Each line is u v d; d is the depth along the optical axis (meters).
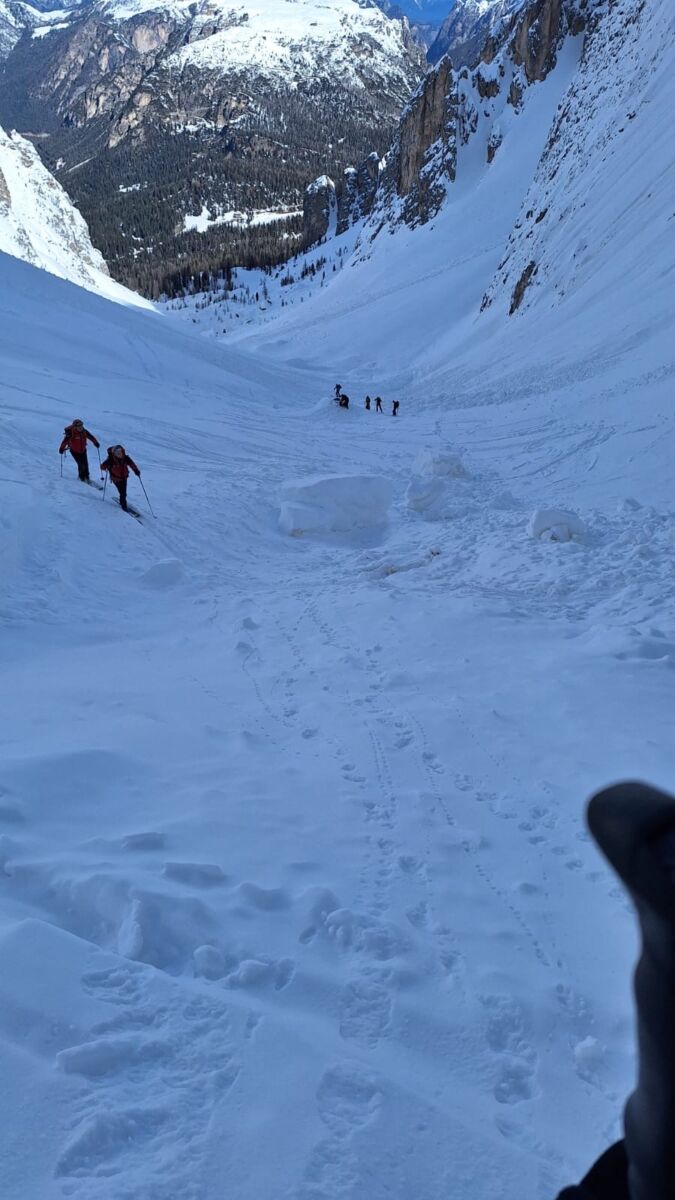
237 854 4.99
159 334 55.56
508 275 74.44
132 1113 2.80
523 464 27.88
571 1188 0.85
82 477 18.19
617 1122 3.24
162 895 4.17
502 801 6.22
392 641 10.42
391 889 4.82
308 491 19.42
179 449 26.50
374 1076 3.10
